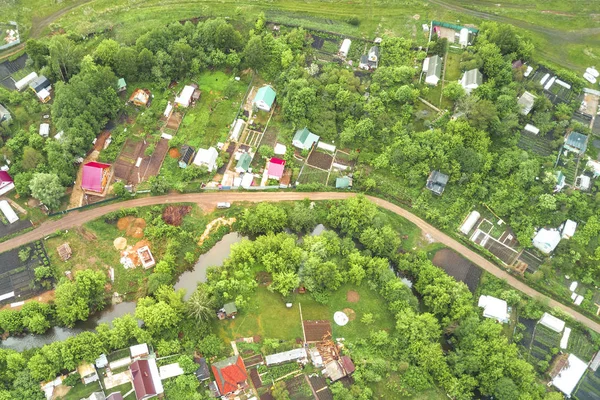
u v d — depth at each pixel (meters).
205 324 88.88
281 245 95.31
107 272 95.56
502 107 113.94
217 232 101.56
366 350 90.50
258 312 93.00
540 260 102.19
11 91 111.56
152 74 114.31
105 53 111.75
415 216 106.06
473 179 106.69
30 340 89.50
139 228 100.31
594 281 99.75
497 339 88.56
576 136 113.25
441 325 93.38
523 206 106.44
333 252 97.50
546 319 94.62
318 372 88.19
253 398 84.88
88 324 91.94
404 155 108.12
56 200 98.69
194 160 107.19
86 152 106.00
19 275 94.19
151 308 87.62
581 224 104.81
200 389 85.44
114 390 83.88
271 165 106.38
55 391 83.00
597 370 90.88
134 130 109.81
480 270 100.56
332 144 112.75
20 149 104.12
